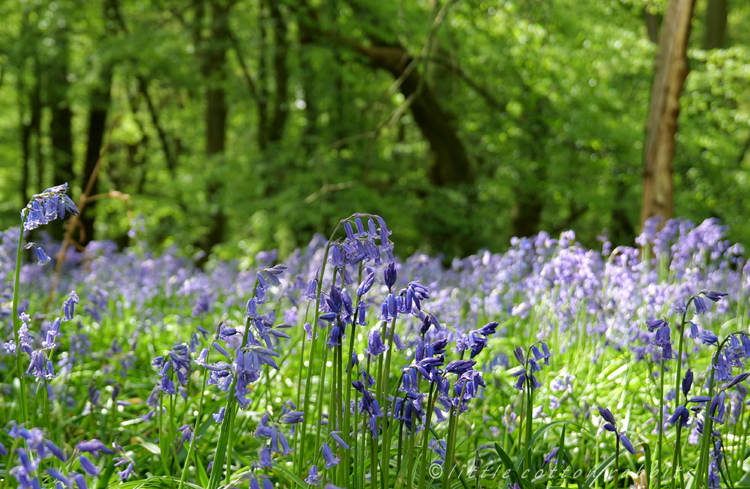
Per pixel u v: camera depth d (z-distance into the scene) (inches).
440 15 525.7
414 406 98.8
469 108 701.9
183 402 153.3
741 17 896.9
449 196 626.8
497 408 161.3
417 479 110.0
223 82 709.9
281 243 711.1
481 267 260.2
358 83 690.2
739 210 607.8
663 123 374.0
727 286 232.2
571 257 183.6
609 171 645.3
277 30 647.1
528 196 699.4
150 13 719.1
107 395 172.6
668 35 374.0
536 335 186.7
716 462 108.7
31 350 109.1
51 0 613.0
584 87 588.4
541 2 549.6
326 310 105.3
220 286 321.1
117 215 704.4
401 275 251.0
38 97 742.5
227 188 604.1
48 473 76.7
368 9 601.0
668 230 239.3
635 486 122.6
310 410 148.7
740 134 641.6
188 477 128.0
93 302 178.4
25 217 102.8
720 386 113.5
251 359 89.0
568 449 142.5
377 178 717.9
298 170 621.6
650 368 153.3
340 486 99.7
